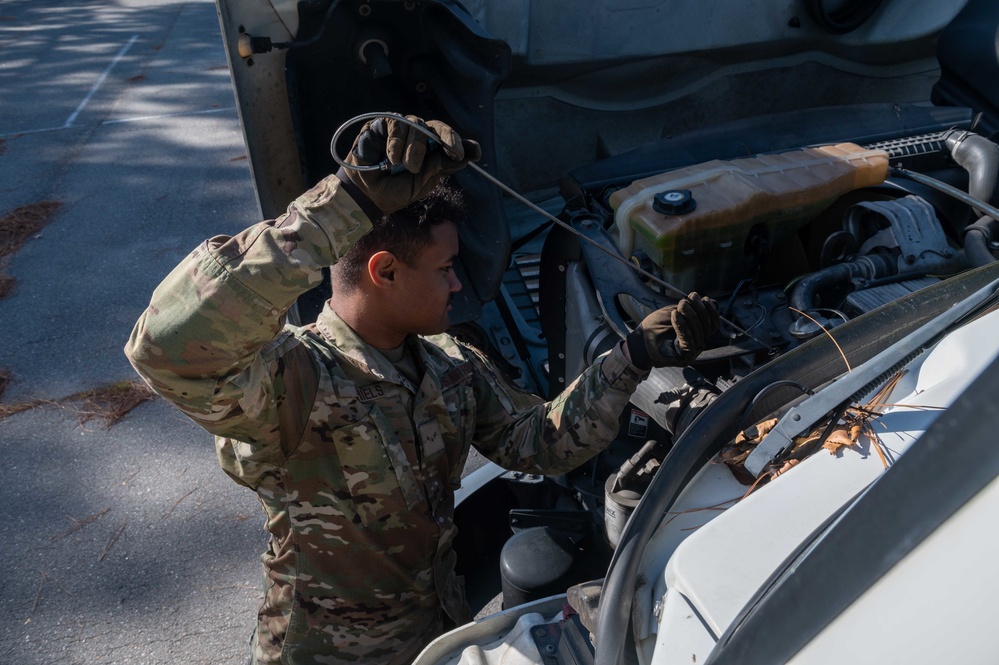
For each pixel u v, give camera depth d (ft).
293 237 3.26
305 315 8.14
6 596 9.32
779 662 2.34
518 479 6.75
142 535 10.18
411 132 3.22
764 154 7.98
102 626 8.89
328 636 4.74
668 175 6.72
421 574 4.79
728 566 3.10
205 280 3.25
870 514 2.02
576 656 3.69
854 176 6.77
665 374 5.71
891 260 6.35
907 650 1.96
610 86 9.87
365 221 3.33
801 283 6.08
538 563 5.28
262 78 7.63
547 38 9.02
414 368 4.69
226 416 3.73
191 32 41.42
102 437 12.02
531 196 10.71
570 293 6.69
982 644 1.82
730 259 6.44
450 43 7.48
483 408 5.04
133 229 19.56
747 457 3.78
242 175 23.04
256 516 10.43
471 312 8.10
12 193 22.17
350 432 4.26
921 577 1.93
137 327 3.40
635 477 4.97
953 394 3.54
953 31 9.31
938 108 9.27
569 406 4.80
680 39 9.36
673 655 2.97
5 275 17.20
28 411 12.67
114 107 30.09
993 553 1.81
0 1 49.57
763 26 9.58
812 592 2.23
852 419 3.61
